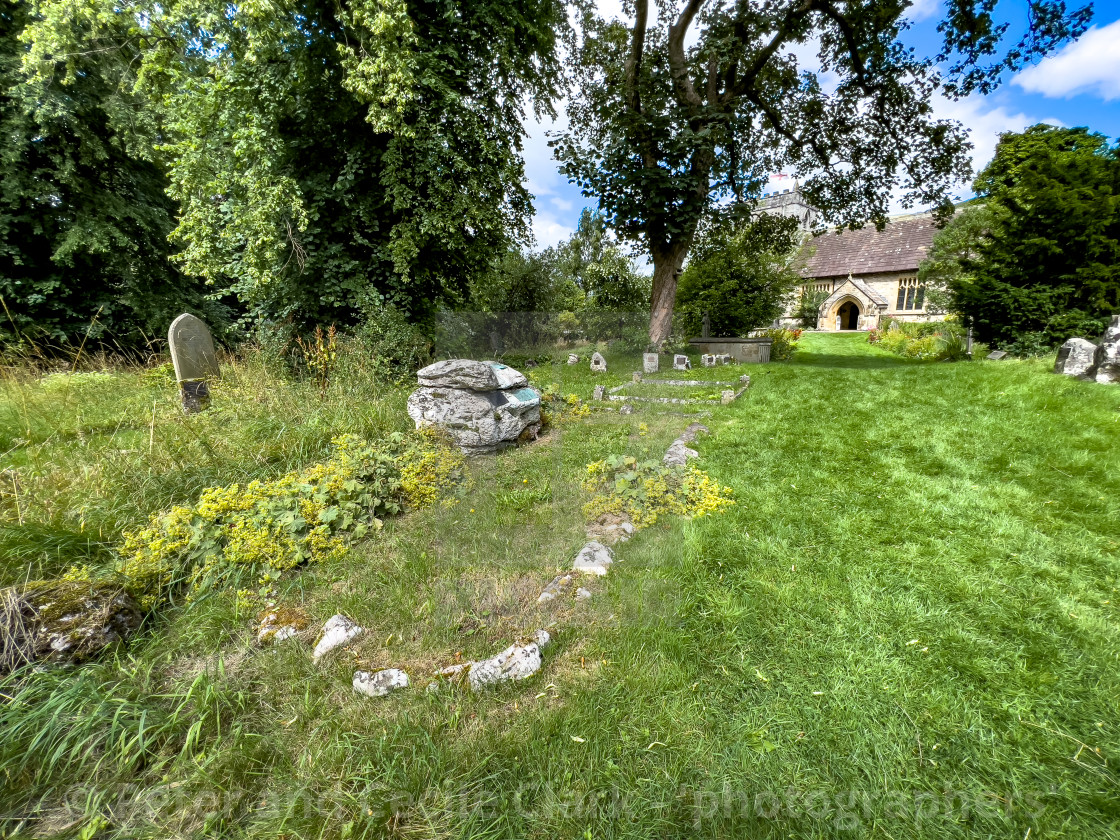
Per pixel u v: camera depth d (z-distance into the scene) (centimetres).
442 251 798
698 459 438
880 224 1541
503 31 743
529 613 194
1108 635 213
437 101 671
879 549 291
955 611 232
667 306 607
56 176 952
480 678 176
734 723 169
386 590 220
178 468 341
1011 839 131
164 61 722
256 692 180
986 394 685
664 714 170
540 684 179
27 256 962
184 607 233
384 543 265
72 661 188
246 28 578
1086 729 166
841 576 262
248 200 647
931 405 651
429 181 719
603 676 184
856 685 186
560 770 149
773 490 379
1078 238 930
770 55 1221
